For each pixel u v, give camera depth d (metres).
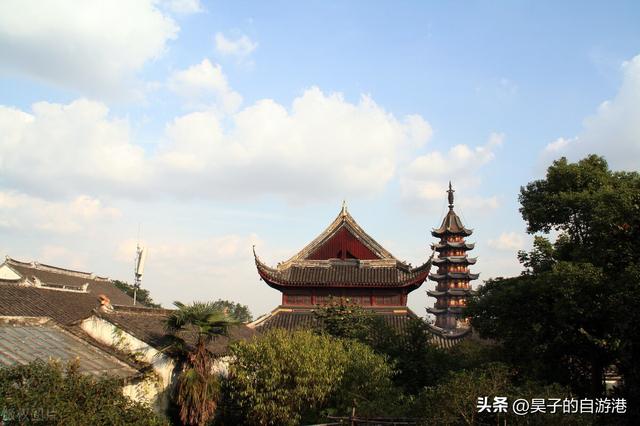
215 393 23.95
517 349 22.75
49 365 13.83
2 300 32.66
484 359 25.67
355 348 26.27
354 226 42.25
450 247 59.19
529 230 25.33
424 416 15.84
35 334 21.16
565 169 23.84
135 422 13.89
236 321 25.42
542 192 24.81
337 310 32.41
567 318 19.95
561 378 22.16
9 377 13.00
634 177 23.14
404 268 39.81
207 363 24.22
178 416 23.91
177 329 24.78
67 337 22.52
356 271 40.47
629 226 19.39
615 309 17.50
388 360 27.11
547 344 22.00
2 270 52.66
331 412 23.16
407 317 38.25
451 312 56.72
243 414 25.27
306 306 39.53
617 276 18.61
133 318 27.61
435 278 59.41
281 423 23.55
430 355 27.30
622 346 17.70
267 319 39.28
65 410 12.38
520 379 22.66
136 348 24.59
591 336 19.34
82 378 14.02
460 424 14.55
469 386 14.56
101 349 22.48
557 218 24.00
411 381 26.31
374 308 38.88
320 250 42.31
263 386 23.95
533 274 23.91
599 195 21.03
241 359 25.03
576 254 21.17
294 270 41.19
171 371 24.48
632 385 17.61
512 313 22.64
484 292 25.47
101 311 25.69
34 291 37.69
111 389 14.23
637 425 17.20
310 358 23.95
